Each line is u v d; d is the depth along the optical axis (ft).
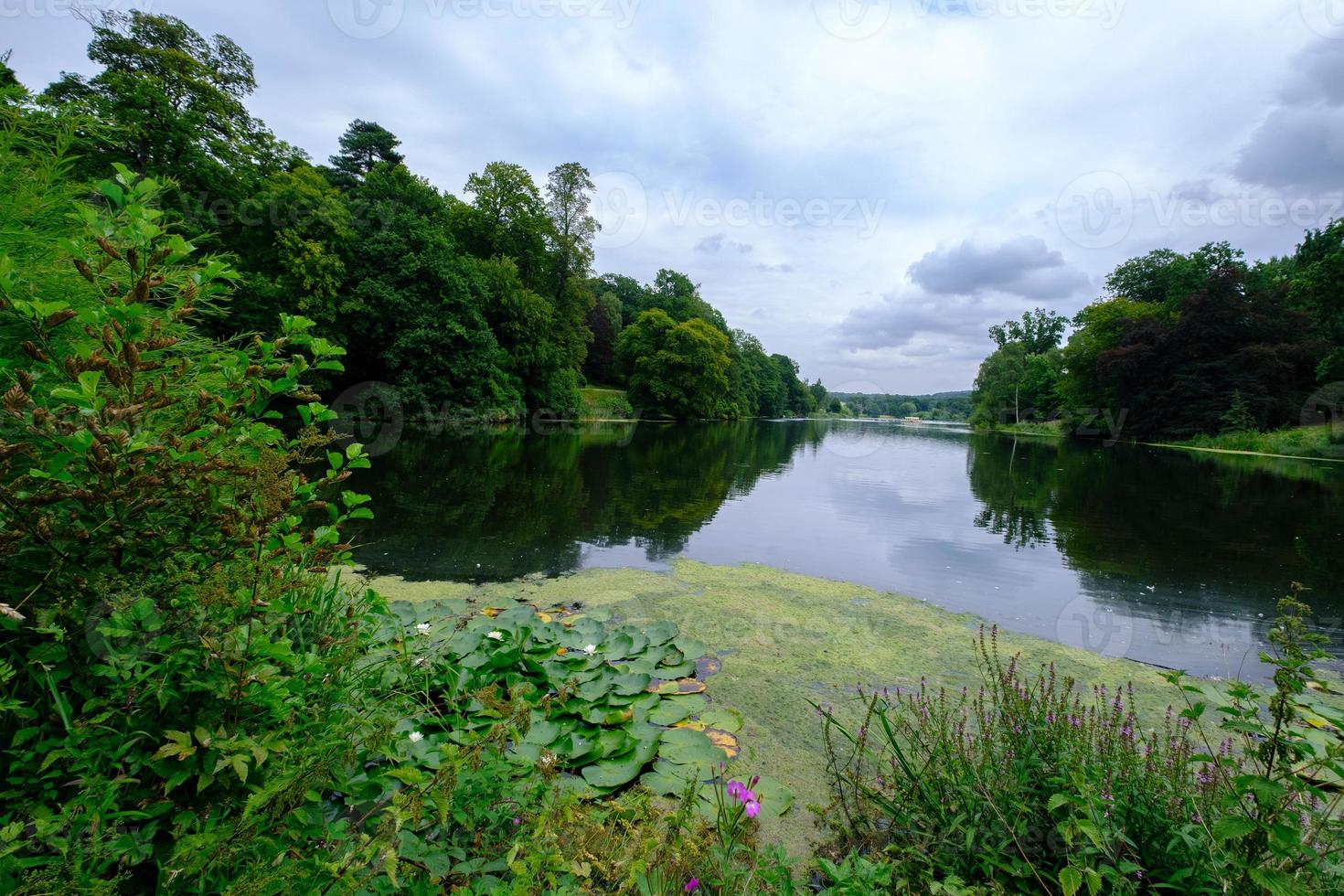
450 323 79.61
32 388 4.37
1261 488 40.52
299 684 5.31
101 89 54.70
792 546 22.39
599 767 7.39
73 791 4.48
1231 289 93.76
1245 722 4.49
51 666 4.50
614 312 175.11
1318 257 98.48
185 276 5.19
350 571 16.72
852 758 8.15
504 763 6.17
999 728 6.69
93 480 4.33
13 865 3.44
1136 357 100.42
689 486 37.73
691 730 8.70
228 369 5.18
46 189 6.34
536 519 25.17
